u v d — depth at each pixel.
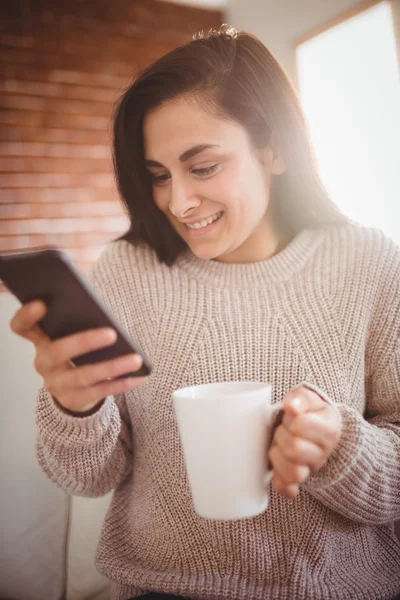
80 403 0.59
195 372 0.84
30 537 1.03
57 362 0.52
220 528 0.79
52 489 1.07
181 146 0.75
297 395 0.53
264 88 0.82
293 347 0.83
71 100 3.04
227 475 0.49
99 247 3.10
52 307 0.52
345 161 2.62
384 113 2.39
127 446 0.90
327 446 0.52
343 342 0.84
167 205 0.83
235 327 0.84
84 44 3.08
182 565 0.81
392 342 0.86
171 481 0.82
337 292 0.86
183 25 3.35
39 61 2.97
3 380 1.04
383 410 0.87
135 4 3.21
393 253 0.90
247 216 0.80
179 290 0.89
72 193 3.04
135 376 0.56
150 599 0.78
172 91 0.74
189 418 0.49
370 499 0.72
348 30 2.51
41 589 1.02
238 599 0.76
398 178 2.36
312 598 0.76
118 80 3.17
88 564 1.06
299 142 0.87
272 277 0.88
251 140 0.80
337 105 2.62
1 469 1.01
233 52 0.80
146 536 0.84
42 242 2.96
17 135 2.92
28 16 2.94
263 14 3.08
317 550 0.78
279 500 0.78
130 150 0.83
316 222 0.94
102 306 0.50
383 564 0.84
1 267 0.50
